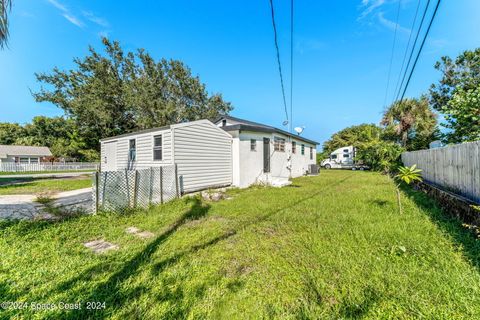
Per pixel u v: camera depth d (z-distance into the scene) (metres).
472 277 1.99
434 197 5.65
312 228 3.61
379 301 1.76
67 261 2.52
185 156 7.37
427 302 1.72
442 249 2.61
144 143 8.20
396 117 16.17
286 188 8.85
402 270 2.18
